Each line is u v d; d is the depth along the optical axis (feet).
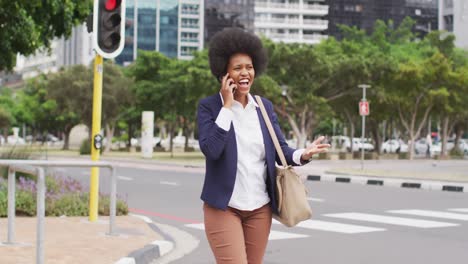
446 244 30.27
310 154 13.67
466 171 92.02
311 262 25.85
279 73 132.77
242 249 13.23
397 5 486.79
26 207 37.19
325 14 441.68
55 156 144.15
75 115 204.95
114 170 28.50
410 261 26.16
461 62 191.01
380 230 34.58
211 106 13.41
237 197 13.35
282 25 434.30
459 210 44.60
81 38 436.35
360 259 26.50
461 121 188.44
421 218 39.86
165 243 28.12
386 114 160.25
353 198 52.60
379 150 175.11
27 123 276.62
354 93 141.28
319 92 140.87
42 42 54.60
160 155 161.79
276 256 27.09
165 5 463.83
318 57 131.54
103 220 35.12
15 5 47.09
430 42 195.93
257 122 13.62
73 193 40.27
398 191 60.59
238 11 458.50
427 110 157.17
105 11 31.58
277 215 13.65
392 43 225.56
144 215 41.45
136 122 211.00
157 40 465.06
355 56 138.10
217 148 12.88
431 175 77.87
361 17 477.77
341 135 320.70
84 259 23.85
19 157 52.65
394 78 144.87
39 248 20.58
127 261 23.45
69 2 52.29
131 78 182.91
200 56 163.22
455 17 329.52
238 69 13.50
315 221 38.09
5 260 23.15
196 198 52.54
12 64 53.42
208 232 13.48
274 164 13.61
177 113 176.45
